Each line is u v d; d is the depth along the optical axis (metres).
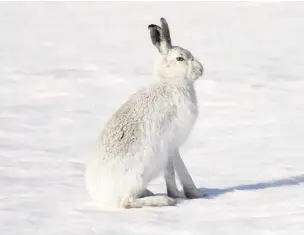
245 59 40.94
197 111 15.59
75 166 19.34
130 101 15.16
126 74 37.19
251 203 14.45
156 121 14.71
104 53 45.03
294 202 14.38
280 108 28.19
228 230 12.52
